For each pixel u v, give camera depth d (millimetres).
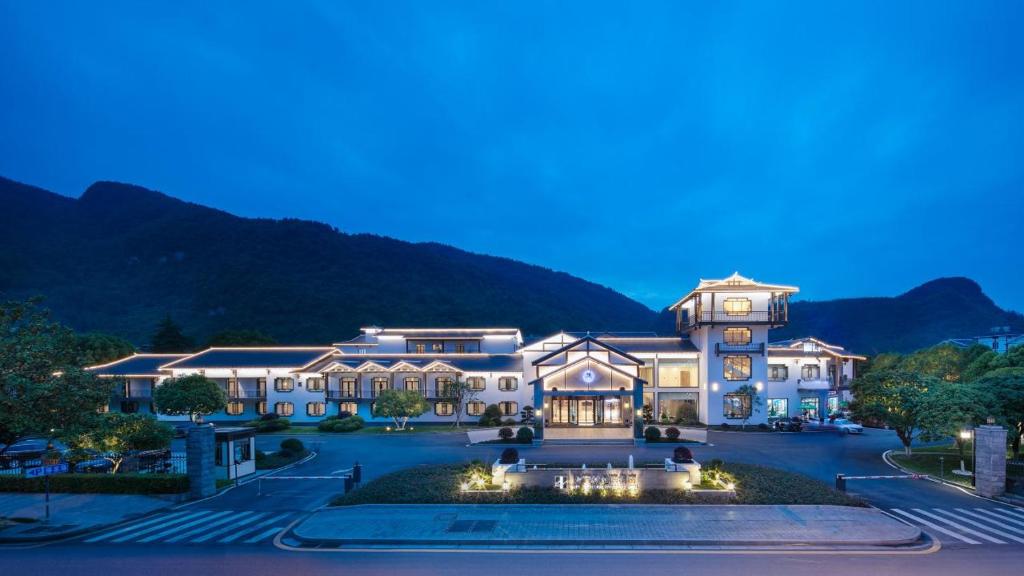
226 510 24609
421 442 44875
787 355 60219
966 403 31938
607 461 34375
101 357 73938
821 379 60000
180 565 17141
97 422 23359
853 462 35406
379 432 50906
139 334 110125
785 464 34688
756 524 20469
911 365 56531
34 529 21266
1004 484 26094
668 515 21562
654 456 37281
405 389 57656
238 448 31344
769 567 16484
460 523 20812
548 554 17781
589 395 46719
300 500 26391
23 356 20641
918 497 26312
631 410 48500
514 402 59094
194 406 49188
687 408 56219
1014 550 18328
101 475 27219
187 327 112250
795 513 21797
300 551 18500
